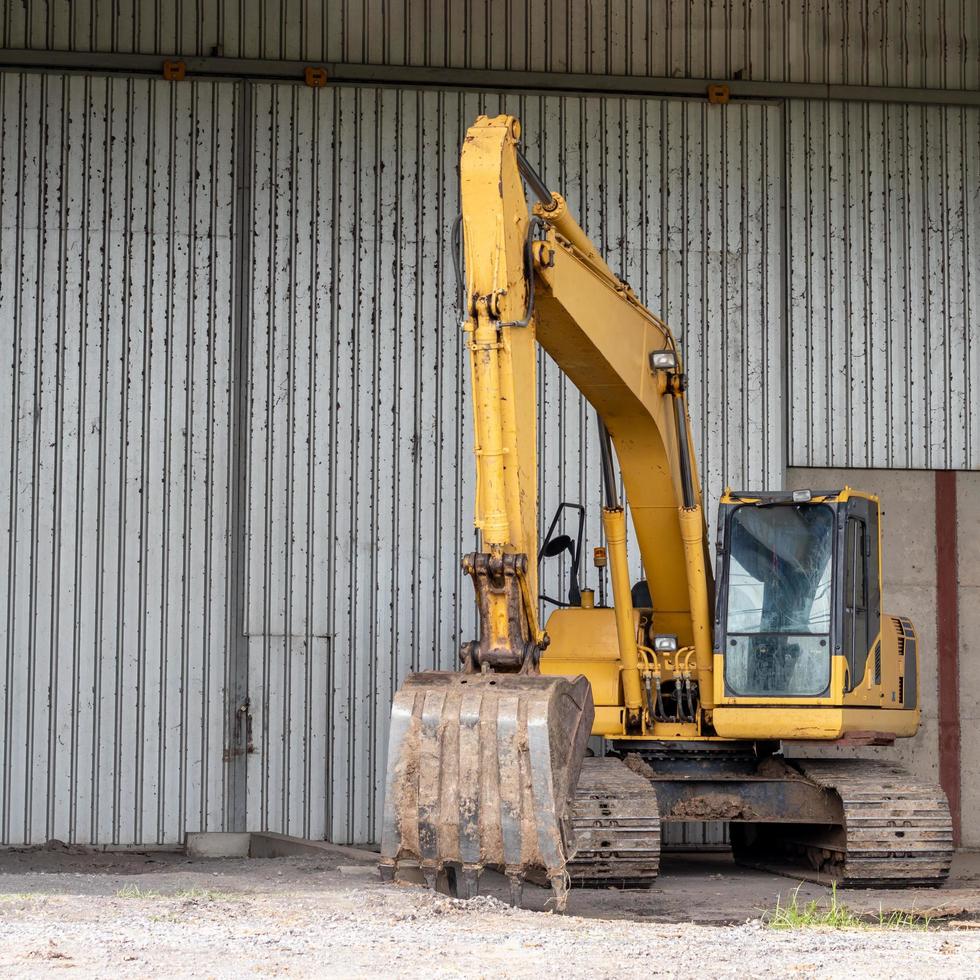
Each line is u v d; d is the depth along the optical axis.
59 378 27.00
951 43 29.52
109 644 26.58
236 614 26.89
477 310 15.31
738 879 21.69
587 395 19.77
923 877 19.98
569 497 27.97
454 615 27.36
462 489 27.56
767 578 20.88
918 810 19.89
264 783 26.59
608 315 18.61
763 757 22.06
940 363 28.94
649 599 24.14
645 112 28.64
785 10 29.16
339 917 13.62
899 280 28.97
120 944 11.60
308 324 27.56
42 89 27.42
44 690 26.36
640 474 21.05
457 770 14.65
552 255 16.39
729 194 28.70
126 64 27.53
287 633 26.95
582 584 27.70
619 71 28.66
